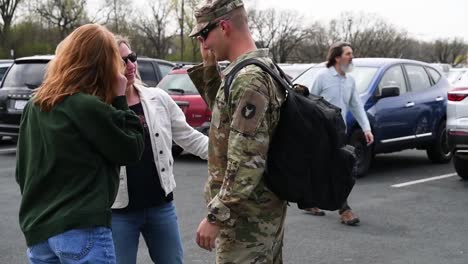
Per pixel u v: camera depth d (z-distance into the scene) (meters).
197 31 2.76
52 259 2.60
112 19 55.53
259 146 2.49
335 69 6.28
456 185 8.73
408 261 5.22
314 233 6.08
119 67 2.74
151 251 3.53
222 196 2.51
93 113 2.55
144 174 3.36
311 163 2.63
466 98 8.30
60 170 2.55
